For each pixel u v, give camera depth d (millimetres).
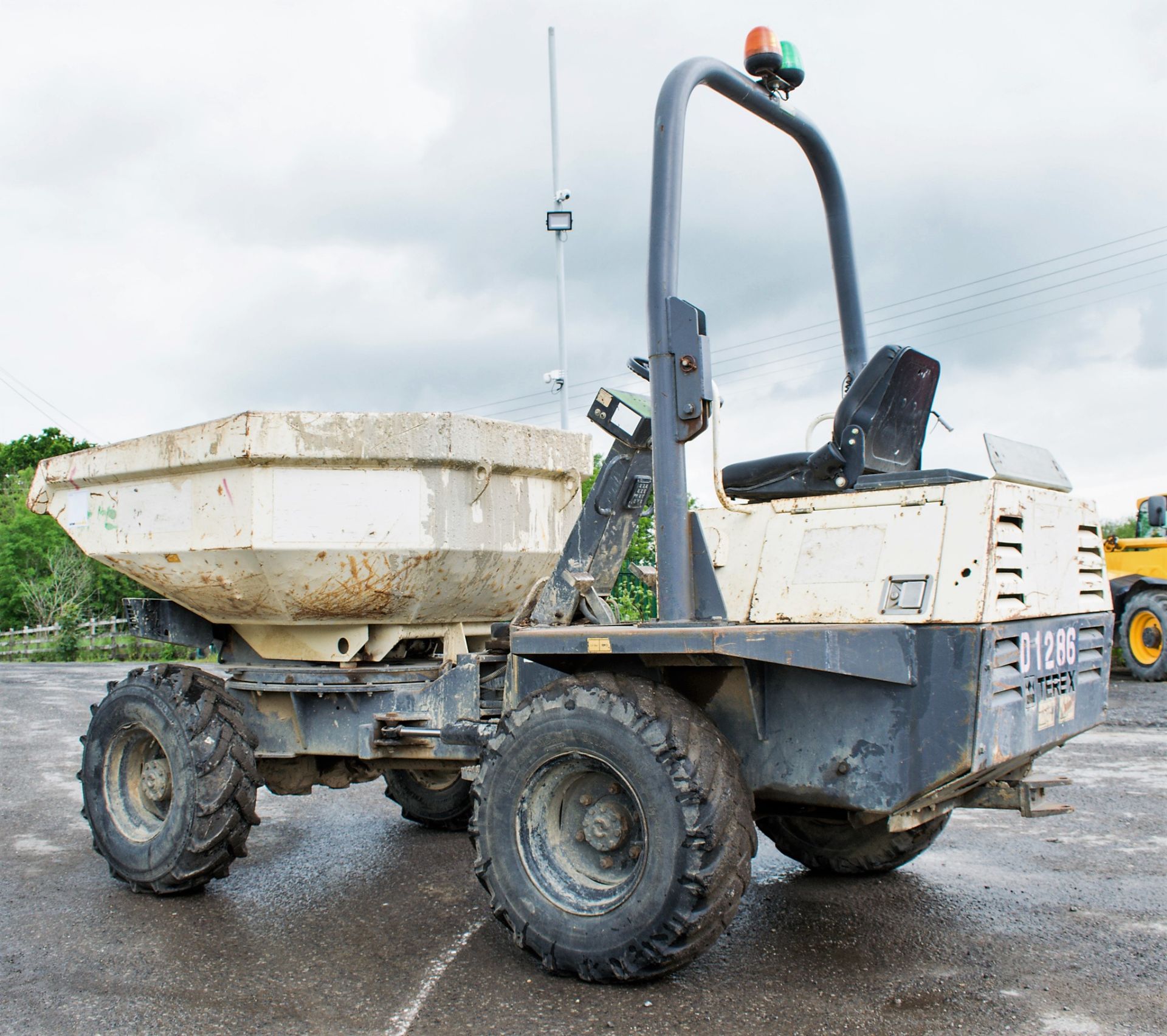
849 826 4867
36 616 33344
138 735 5191
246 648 5664
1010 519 3488
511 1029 3344
